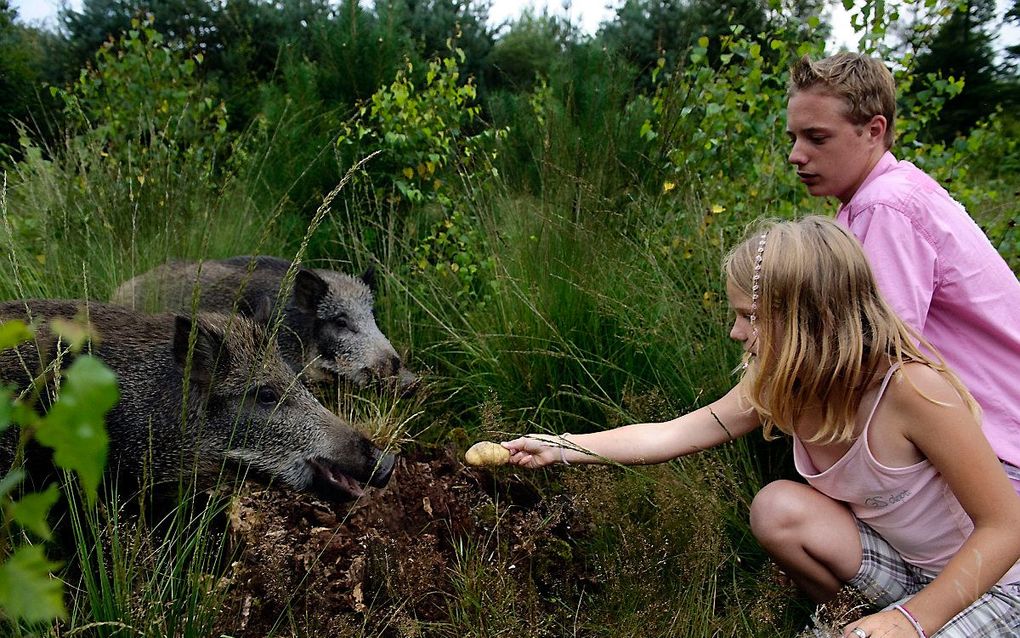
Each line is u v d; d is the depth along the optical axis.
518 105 6.41
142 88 6.73
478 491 3.14
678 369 3.53
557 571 2.77
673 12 8.33
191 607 2.13
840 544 2.40
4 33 10.00
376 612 2.54
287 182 5.82
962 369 2.42
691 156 4.73
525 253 4.15
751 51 4.86
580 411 3.71
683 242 4.11
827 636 2.18
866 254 2.25
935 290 2.43
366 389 4.31
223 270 4.55
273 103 6.41
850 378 2.12
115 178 4.99
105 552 2.55
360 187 5.62
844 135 2.57
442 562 2.73
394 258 5.29
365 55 6.47
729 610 2.50
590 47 6.85
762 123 4.89
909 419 2.12
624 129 5.16
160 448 2.86
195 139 6.44
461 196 5.18
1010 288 2.42
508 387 3.79
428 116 5.52
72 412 0.61
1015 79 10.70
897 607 2.05
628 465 2.79
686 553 2.61
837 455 2.34
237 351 2.96
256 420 2.96
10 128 8.21
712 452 3.04
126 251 4.50
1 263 4.19
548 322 3.74
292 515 2.97
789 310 2.15
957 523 2.22
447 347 4.48
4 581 0.65
